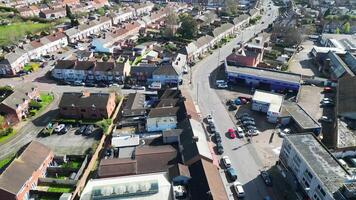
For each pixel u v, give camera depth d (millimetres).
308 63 136875
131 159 71625
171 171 66312
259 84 113500
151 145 78375
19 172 64000
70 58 134250
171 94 99062
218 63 134500
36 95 104875
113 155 77000
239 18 189875
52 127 88688
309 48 155625
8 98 93250
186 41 159000
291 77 111688
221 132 86562
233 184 68125
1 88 108812
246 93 109375
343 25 179375
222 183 63938
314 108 99812
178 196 61469
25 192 63562
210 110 97812
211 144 81250
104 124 85125
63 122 91000
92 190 60656
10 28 176625
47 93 109500
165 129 85375
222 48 152875
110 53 143625
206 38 150000
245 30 184500
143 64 124938
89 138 85125
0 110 91562
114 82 116625
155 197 60156
